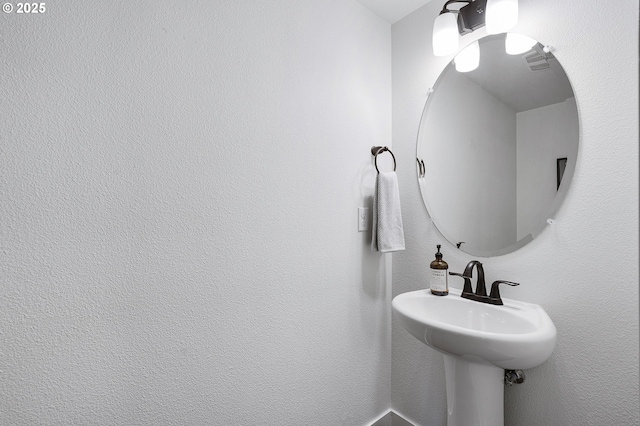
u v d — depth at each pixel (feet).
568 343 3.47
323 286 4.43
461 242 4.49
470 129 4.39
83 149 2.62
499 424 3.58
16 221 2.36
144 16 2.93
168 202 3.07
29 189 2.40
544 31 3.69
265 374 3.81
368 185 5.07
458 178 4.53
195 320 3.25
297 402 4.13
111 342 2.76
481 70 4.28
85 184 2.63
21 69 2.37
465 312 3.98
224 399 3.46
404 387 5.20
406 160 5.26
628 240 3.07
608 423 3.18
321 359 4.41
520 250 3.88
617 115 3.15
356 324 4.88
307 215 4.24
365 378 5.01
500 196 4.06
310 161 4.27
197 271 3.26
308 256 4.25
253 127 3.69
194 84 3.23
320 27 4.40
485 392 3.52
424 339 3.35
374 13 5.21
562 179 3.53
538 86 3.74
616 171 3.15
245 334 3.63
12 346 2.35
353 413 4.82
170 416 3.08
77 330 2.60
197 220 3.26
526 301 3.83
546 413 3.62
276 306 3.91
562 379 3.51
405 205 5.28
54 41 2.49
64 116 2.54
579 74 3.41
